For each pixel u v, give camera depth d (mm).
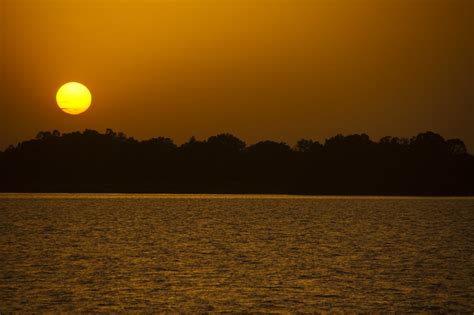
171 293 144875
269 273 171750
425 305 137000
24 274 167000
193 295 143250
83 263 187750
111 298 139875
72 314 127250
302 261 195375
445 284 157625
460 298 142875
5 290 146875
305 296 143375
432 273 173750
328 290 149875
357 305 136125
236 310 131250
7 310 129875
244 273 171250
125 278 162250
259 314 128750
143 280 159750
